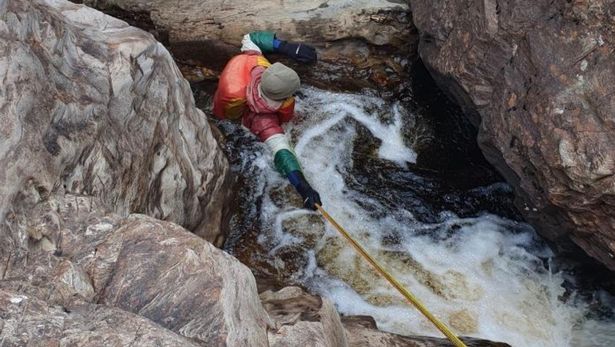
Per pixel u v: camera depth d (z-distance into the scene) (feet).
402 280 14.64
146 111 11.90
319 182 16.40
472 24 13.47
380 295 14.39
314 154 16.87
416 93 17.57
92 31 11.87
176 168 12.64
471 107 14.71
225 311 8.07
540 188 12.54
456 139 16.98
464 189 16.19
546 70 11.75
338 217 15.76
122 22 13.03
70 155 9.66
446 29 14.44
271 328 9.11
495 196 16.02
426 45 15.81
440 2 14.76
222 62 17.63
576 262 14.58
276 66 14.51
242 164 16.55
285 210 15.85
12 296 7.45
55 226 8.90
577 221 12.04
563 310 14.14
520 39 12.41
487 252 15.12
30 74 9.32
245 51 16.21
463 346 9.53
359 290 14.51
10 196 8.54
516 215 15.67
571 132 11.15
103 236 8.91
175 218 12.80
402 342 11.68
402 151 16.97
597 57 11.14
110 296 8.15
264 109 14.79
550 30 11.85
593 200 11.26
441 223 15.67
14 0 9.71
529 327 13.85
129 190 11.16
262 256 15.11
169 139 12.53
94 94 10.59
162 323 7.97
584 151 10.95
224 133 16.98
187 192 13.12
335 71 17.66
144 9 17.56
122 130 11.18
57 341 7.11
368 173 16.58
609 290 14.30
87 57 10.93
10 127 8.68
